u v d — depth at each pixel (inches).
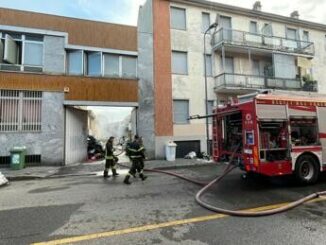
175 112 721.0
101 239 174.9
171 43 729.6
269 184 347.9
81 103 606.9
